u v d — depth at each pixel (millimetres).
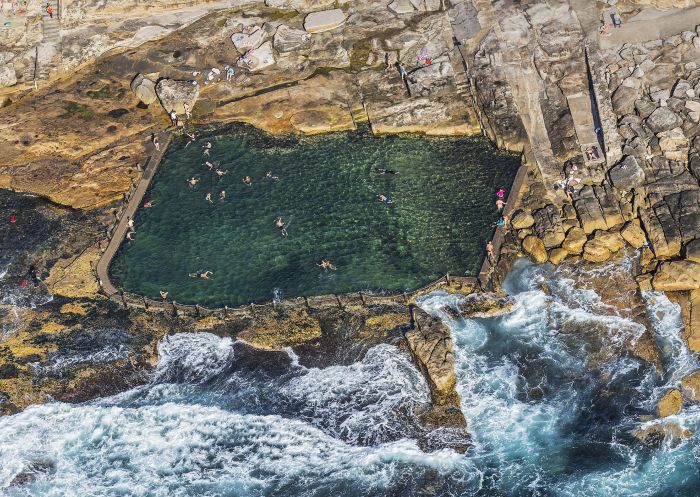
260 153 81875
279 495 62812
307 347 69500
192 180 79875
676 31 83312
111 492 63031
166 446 65125
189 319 71438
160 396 67438
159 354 69500
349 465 63875
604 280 72125
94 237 76625
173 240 76500
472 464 64000
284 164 81125
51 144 82188
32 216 78000
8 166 81125
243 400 67000
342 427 65500
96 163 81188
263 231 76812
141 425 66000
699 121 78125
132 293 73062
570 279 72625
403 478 63312
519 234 75250
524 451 64688
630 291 71438
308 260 74750
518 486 63000
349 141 82312
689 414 66000
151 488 63188
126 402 67125
